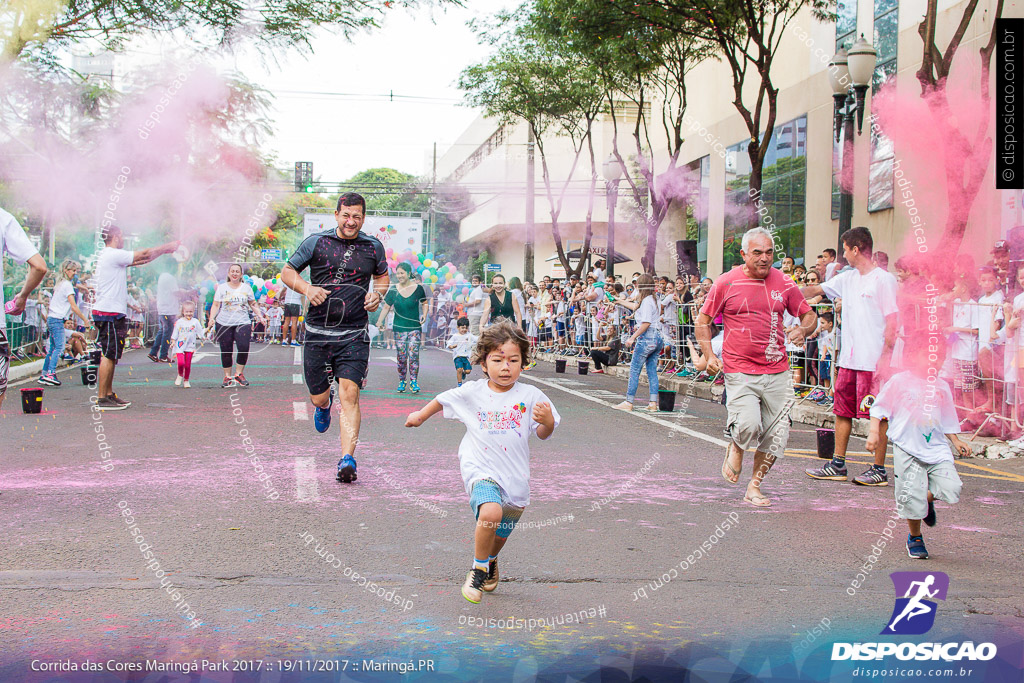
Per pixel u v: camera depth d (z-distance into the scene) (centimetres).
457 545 448
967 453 807
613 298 1617
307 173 1673
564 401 1135
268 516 494
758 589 392
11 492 539
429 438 782
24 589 365
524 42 1939
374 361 1709
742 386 567
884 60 1480
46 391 1131
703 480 639
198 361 1633
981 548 471
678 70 1842
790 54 1803
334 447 721
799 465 726
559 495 576
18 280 1471
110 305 924
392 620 343
